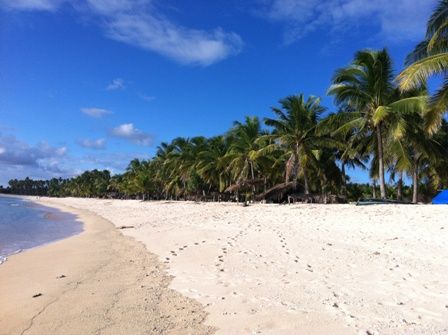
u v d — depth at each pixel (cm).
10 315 784
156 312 766
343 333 611
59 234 2464
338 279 923
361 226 1625
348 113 2677
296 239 1463
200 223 2286
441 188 4094
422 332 602
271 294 833
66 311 792
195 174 6106
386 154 2758
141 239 1888
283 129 3491
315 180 4406
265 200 4012
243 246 1393
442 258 1067
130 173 10069
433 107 1647
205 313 751
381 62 2502
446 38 1683
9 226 3052
